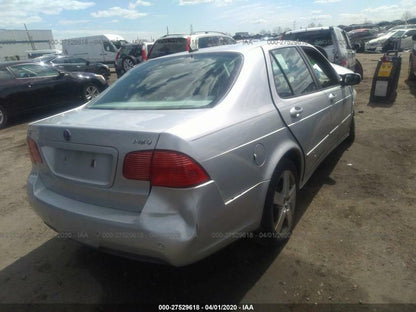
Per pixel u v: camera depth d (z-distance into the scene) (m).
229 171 2.13
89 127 2.12
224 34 11.73
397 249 2.75
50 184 2.49
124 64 17.53
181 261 1.95
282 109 2.78
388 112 7.23
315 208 3.48
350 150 5.08
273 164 2.53
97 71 18.36
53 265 2.88
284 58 3.22
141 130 1.96
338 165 4.55
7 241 3.29
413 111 7.17
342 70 5.62
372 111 7.43
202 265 2.71
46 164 2.43
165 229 1.88
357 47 11.23
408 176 4.07
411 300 2.24
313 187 3.95
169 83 2.74
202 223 1.96
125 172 1.97
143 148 1.91
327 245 2.86
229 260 2.75
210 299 2.38
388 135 5.66
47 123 2.44
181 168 1.87
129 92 2.83
